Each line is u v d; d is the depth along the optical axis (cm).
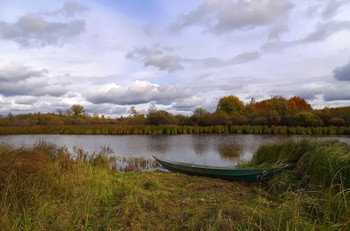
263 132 3200
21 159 579
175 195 601
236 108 4941
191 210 488
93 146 1914
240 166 913
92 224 444
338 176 565
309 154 710
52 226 420
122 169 1067
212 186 694
